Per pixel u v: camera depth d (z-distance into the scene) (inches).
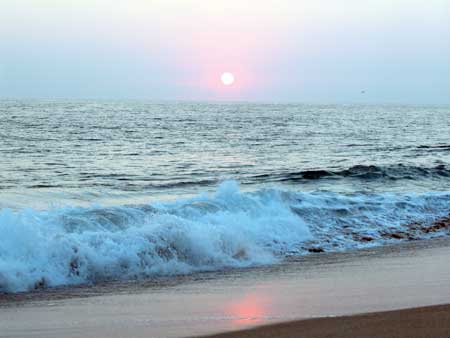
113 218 446.9
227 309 284.8
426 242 506.3
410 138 2193.7
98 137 1873.8
